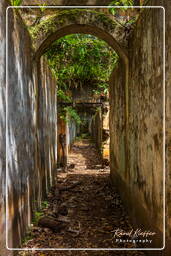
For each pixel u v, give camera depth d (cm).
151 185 291
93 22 450
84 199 584
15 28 329
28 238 354
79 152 1588
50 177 667
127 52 446
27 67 400
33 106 445
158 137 263
